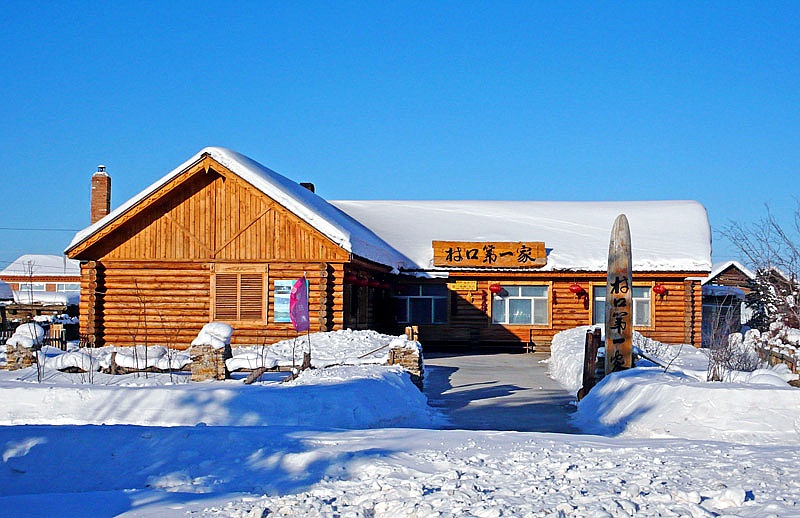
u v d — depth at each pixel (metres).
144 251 27.67
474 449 11.26
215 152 26.89
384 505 8.18
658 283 32.81
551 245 34.88
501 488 8.82
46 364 19.59
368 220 38.44
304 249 27.19
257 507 8.14
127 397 14.61
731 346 23.42
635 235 36.03
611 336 20.03
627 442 12.16
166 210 27.72
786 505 7.78
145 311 26.98
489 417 17.58
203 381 17.89
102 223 27.11
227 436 11.31
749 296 37.31
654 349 25.17
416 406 17.50
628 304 19.98
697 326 32.88
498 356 31.00
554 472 9.62
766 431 14.08
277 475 9.97
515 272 33.03
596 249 34.50
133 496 8.91
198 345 18.36
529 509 7.79
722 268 42.56
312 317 26.92
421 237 36.12
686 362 24.47
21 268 69.44
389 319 33.72
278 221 27.31
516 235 36.03
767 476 9.17
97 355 19.88
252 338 27.17
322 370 18.27
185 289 27.53
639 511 7.77
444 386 22.36
